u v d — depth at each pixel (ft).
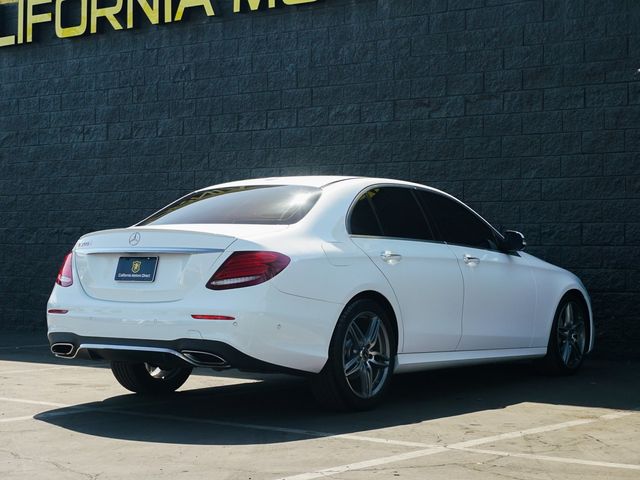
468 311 23.34
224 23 38.47
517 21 32.83
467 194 33.55
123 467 15.19
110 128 41.14
